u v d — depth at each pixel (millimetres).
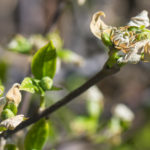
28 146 245
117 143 383
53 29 377
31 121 230
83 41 663
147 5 939
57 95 439
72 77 535
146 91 715
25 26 708
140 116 617
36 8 700
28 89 226
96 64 596
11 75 476
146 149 538
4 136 232
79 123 399
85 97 408
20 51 334
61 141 389
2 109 213
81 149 542
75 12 625
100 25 219
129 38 213
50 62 240
